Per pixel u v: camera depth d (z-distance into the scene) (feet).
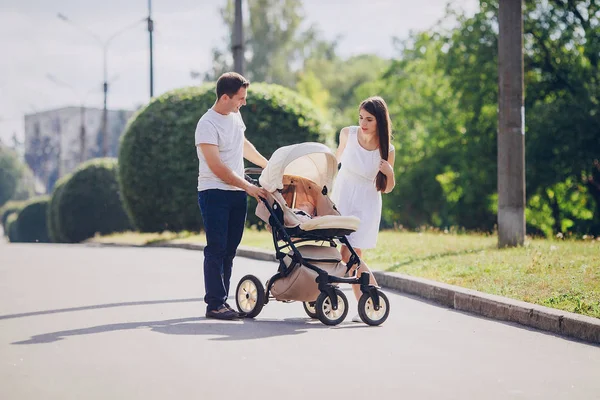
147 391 23.56
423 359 29.07
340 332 34.04
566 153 150.51
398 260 57.62
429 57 197.47
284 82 309.83
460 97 173.06
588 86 152.15
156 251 75.31
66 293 44.62
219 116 37.58
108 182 162.91
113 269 57.06
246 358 28.19
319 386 24.57
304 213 36.68
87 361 27.30
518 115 62.69
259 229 101.71
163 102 104.32
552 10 155.74
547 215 171.01
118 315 37.17
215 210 37.27
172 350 29.22
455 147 192.75
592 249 58.18
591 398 24.22
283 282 36.11
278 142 102.27
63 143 606.55
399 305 43.06
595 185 158.10
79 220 161.68
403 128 222.48
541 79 158.61
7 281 49.96
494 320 38.86
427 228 93.76
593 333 33.83
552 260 51.67
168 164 103.09
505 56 62.75
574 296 39.55
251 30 308.40
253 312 36.96
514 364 28.81
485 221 183.83
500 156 62.90
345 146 37.99
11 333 32.35
